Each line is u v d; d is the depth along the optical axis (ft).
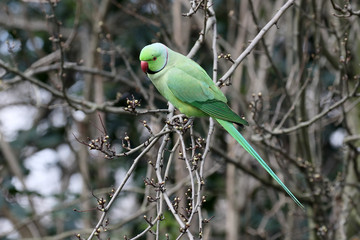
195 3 25.13
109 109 35.63
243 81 47.11
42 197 42.63
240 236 46.09
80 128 45.32
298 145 37.32
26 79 34.60
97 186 44.98
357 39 38.70
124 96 47.16
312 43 45.03
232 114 25.11
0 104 48.06
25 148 48.80
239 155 41.50
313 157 38.65
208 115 25.84
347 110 37.27
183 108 26.11
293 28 36.22
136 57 47.37
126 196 46.32
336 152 49.06
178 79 25.57
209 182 46.83
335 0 37.06
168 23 39.32
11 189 43.55
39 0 36.58
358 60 38.34
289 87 37.04
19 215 43.09
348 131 34.68
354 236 38.83
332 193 37.52
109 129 47.06
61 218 41.83
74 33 37.37
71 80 49.65
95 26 42.24
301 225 45.83
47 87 34.73
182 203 37.68
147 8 47.19
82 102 35.78
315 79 37.14
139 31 46.96
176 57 26.20
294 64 38.91
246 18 40.83
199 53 44.88
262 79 39.09
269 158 40.57
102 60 46.24
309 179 36.58
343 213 36.68
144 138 46.73
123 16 48.39
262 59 39.65
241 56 24.03
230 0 44.37
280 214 43.57
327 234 35.01
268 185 37.91
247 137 40.11
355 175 39.22
